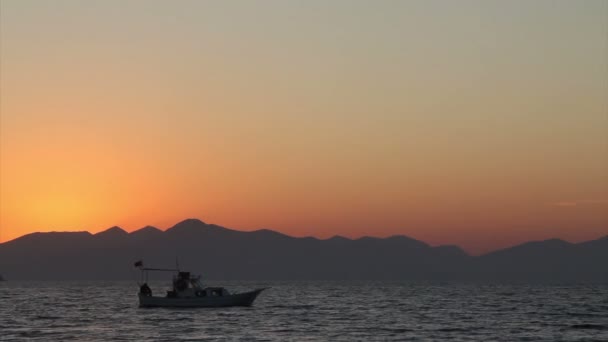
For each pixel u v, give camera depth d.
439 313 185.12
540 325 148.62
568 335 130.25
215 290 180.12
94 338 125.50
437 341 121.94
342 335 129.88
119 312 185.75
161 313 169.00
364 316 173.38
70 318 167.88
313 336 128.12
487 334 131.88
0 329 142.38
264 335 128.75
